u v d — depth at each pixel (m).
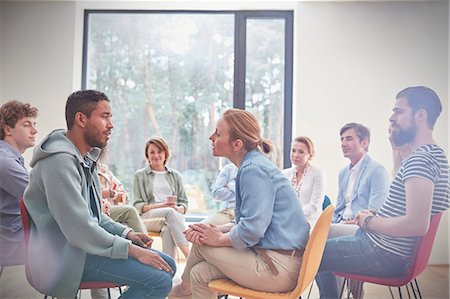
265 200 1.36
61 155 1.43
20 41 2.87
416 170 1.53
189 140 3.20
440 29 2.77
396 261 1.56
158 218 2.44
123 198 2.45
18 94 2.84
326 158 2.79
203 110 3.21
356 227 1.96
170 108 3.20
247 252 1.40
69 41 2.91
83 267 1.41
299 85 2.87
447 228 2.26
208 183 3.17
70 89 2.88
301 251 1.40
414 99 1.94
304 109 2.86
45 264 1.42
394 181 1.61
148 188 2.63
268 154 1.85
